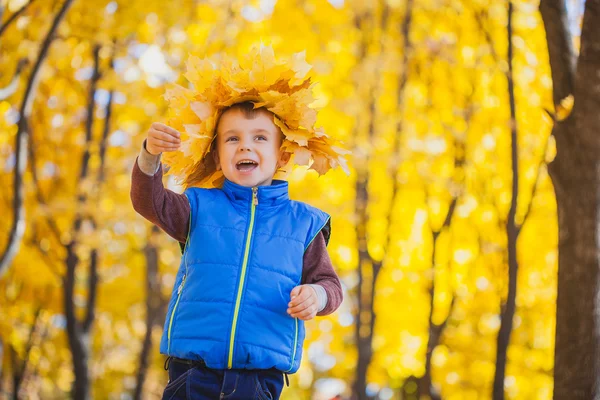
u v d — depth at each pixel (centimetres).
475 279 1278
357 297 1255
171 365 305
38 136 1256
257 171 322
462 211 1264
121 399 1805
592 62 518
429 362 1239
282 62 330
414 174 1248
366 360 1239
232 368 295
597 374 505
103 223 1164
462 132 1209
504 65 1069
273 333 301
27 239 1258
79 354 1195
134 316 1564
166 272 1409
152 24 1164
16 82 940
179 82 1157
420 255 1292
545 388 1348
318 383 1752
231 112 326
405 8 1223
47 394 1888
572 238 521
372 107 1225
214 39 1156
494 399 1075
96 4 1091
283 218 322
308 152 326
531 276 1288
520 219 1226
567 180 527
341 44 1232
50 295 1395
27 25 1047
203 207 315
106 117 1235
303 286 297
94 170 1284
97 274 1244
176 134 287
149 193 297
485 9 1155
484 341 1352
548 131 1148
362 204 1232
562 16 547
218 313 297
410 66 1226
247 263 306
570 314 517
